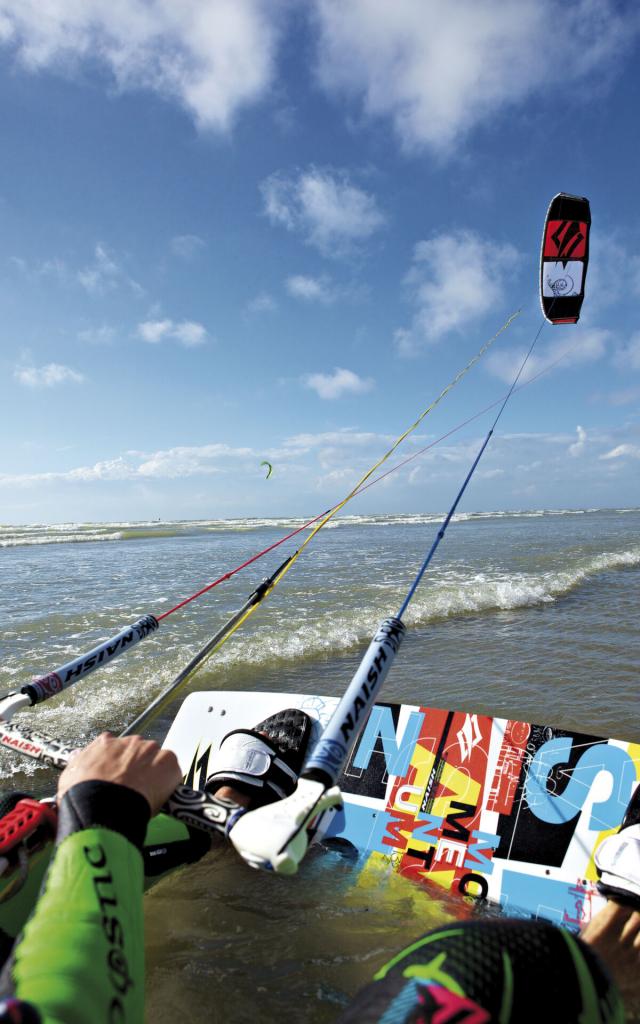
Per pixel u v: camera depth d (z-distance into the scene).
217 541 28.70
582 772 2.95
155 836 2.50
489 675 6.31
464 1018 0.70
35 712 5.42
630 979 1.84
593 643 7.57
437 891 2.77
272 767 2.79
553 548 20.22
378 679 1.63
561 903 2.62
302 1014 2.05
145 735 4.97
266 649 7.33
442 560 16.73
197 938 2.44
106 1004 0.79
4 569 16.78
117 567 16.67
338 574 13.83
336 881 2.82
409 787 3.15
